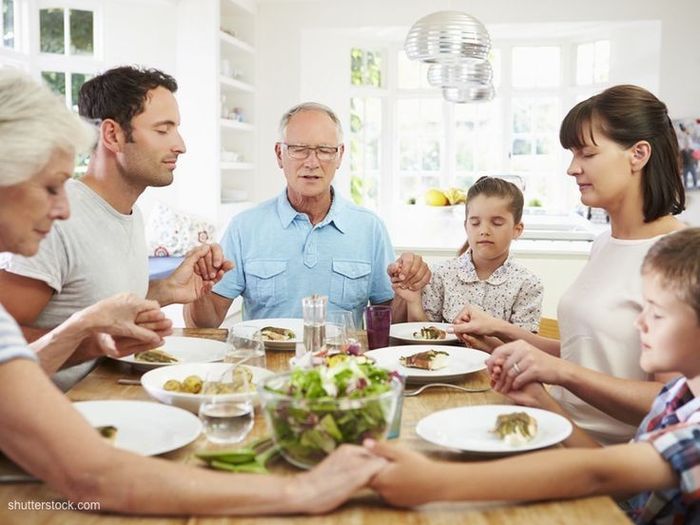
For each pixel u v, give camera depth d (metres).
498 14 7.00
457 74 4.45
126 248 2.24
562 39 7.84
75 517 1.10
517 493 1.14
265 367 1.86
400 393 1.29
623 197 1.92
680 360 1.32
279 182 7.30
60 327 1.56
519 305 2.76
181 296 2.33
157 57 6.23
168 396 1.56
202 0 6.17
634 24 6.99
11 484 1.22
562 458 1.16
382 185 8.20
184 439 1.35
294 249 2.78
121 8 6.10
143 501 1.09
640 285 1.86
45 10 5.84
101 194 2.20
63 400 1.11
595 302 1.92
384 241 2.86
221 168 6.40
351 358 1.44
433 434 1.41
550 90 7.91
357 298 2.83
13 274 1.98
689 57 6.78
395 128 8.18
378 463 1.14
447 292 2.80
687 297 1.28
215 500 1.10
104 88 2.17
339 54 7.54
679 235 1.35
